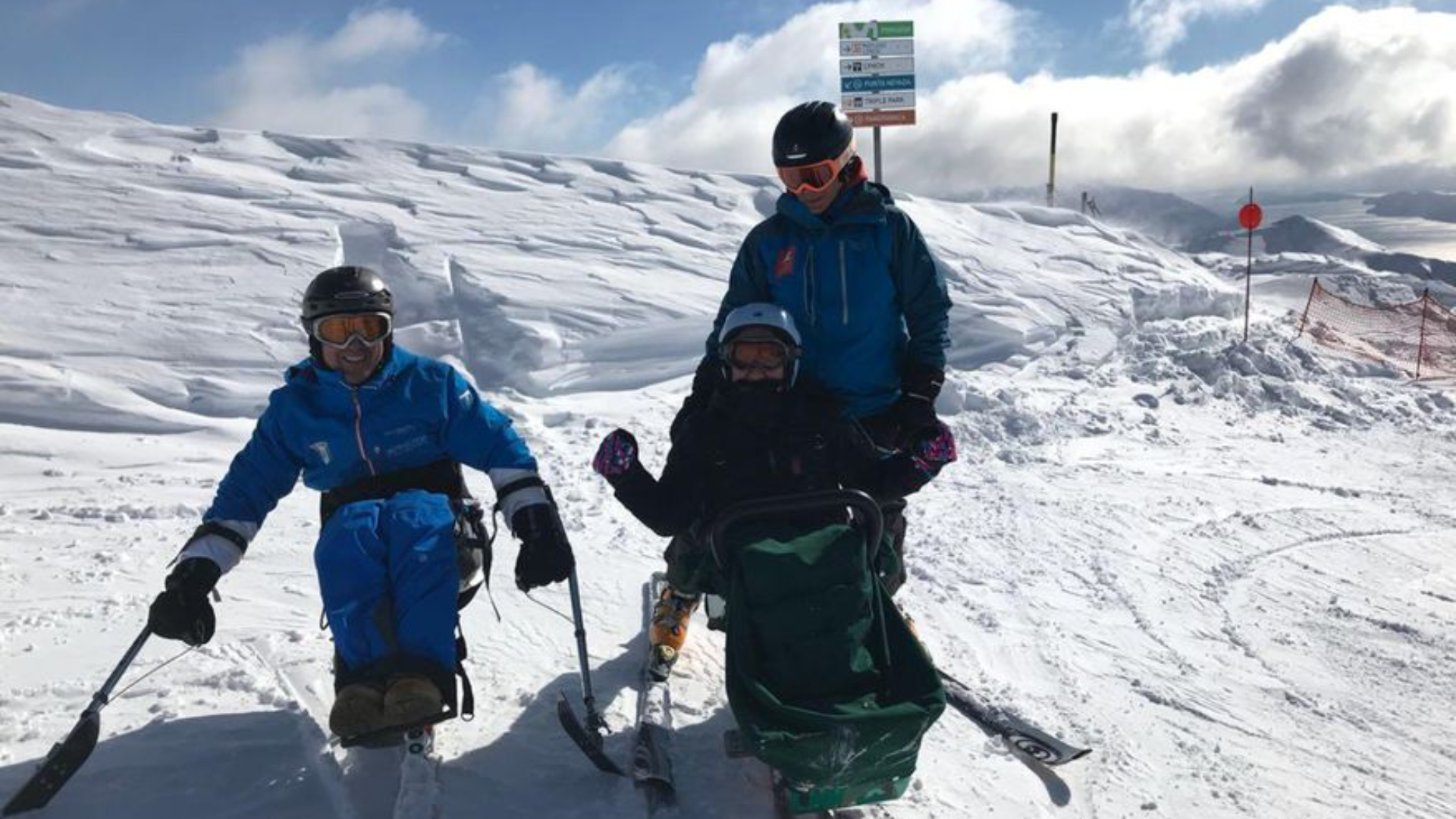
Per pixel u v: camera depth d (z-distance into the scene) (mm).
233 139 12391
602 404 7949
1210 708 4152
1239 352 10531
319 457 3068
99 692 2758
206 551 2881
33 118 11828
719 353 3258
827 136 3246
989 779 3316
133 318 7750
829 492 3002
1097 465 7738
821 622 2760
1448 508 7254
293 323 8023
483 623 4184
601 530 5449
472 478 6363
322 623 3205
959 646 4496
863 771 2691
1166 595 5367
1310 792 3566
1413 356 12062
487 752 3170
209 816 2797
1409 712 4324
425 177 12156
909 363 3490
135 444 6520
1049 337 10695
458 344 8398
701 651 3947
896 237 3422
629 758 3158
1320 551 6305
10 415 6594
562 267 9859
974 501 6676
